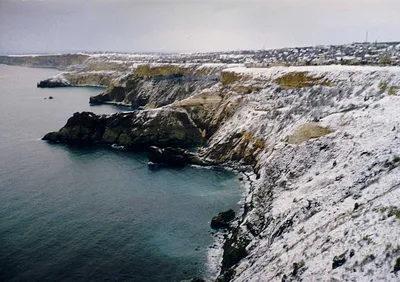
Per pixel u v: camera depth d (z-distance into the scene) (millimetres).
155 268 36531
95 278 34781
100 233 43156
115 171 65938
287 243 30750
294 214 35312
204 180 61094
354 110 53688
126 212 48906
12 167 66875
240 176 62531
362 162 36656
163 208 50281
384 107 48375
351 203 29797
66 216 47406
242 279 30016
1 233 42656
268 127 68438
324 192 35906
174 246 40625
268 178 50625
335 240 24922
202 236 42812
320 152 46750
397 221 22328
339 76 68250
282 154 53281
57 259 37750
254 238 38250
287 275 25078
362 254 21438
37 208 49688
